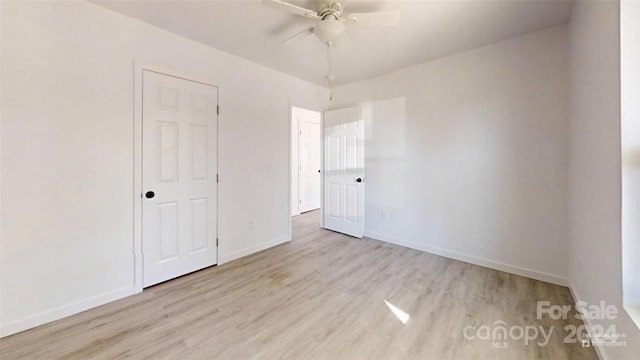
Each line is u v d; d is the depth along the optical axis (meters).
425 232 3.38
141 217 2.38
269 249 3.50
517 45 2.61
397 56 3.05
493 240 2.84
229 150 3.06
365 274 2.73
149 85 2.39
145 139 2.38
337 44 2.73
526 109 2.58
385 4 2.04
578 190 2.08
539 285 2.46
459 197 3.06
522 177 2.63
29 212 1.83
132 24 2.27
